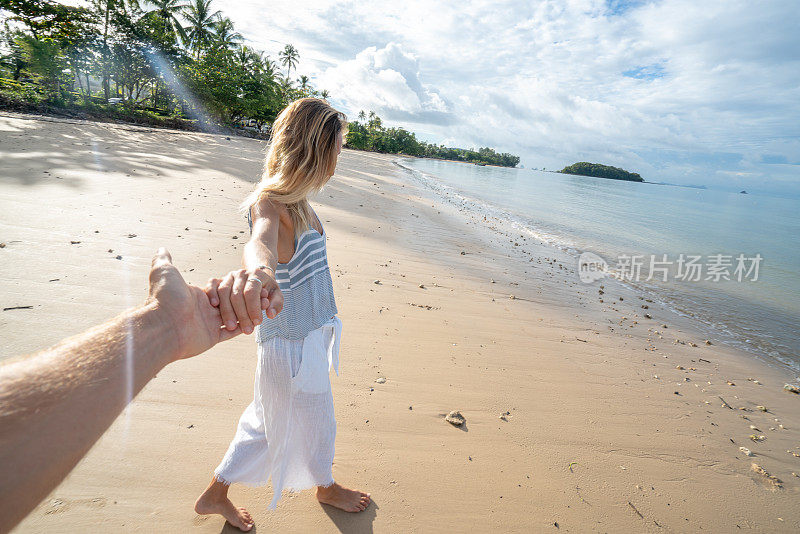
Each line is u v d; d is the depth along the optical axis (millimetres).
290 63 83125
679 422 3502
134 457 2199
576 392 3699
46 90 32938
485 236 10586
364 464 2471
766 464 3111
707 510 2602
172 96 46344
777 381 4590
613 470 2809
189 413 2568
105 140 15617
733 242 16875
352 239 7508
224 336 738
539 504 2414
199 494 2062
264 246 1244
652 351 4938
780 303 7859
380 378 3357
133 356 490
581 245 12016
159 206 6898
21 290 3576
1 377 354
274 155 1501
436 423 2947
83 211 5957
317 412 1741
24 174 7695
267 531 1957
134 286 3982
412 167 49688
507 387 3574
